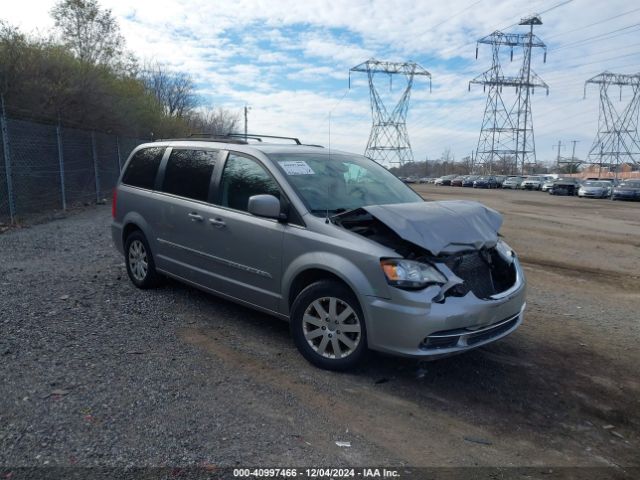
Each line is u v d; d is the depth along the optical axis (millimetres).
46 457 2902
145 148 6492
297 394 3803
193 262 5418
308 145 5746
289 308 4504
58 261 7684
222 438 3182
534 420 3645
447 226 4074
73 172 15953
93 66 20219
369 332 3906
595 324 5879
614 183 40875
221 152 5328
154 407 3498
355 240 4035
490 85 78188
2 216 12195
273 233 4520
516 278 4445
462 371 4371
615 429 3586
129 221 6250
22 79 15203
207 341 4723
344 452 3121
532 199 36719
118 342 4590
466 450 3227
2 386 3672
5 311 5227
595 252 11297
